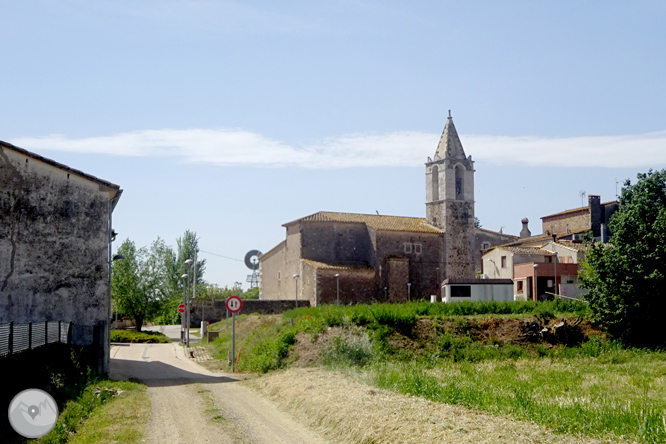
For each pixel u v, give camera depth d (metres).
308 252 73.19
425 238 76.38
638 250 37.44
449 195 78.00
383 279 72.94
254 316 55.03
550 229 85.44
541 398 17.25
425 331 35.75
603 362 31.95
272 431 14.62
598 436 12.66
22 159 26.77
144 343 54.72
